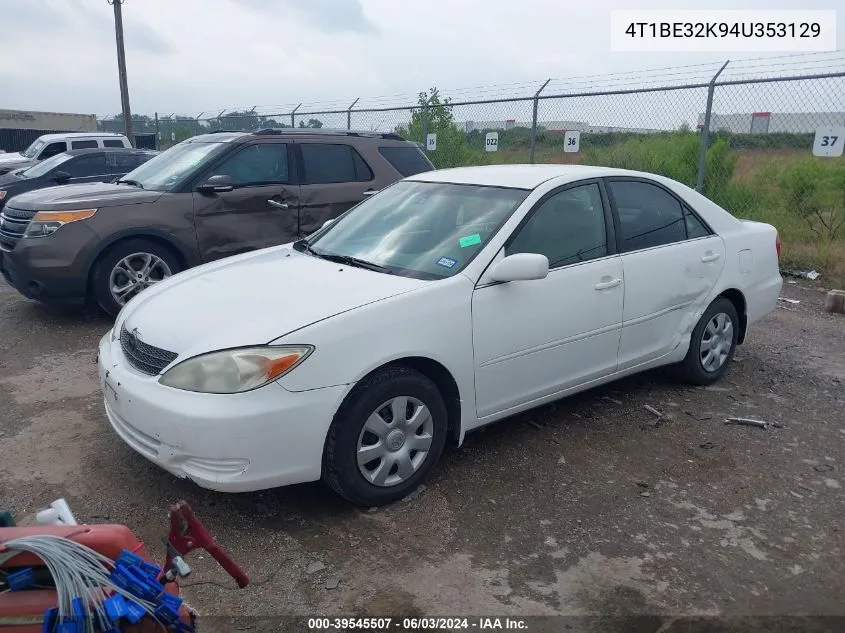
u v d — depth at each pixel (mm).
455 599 2871
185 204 6762
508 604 2848
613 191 4547
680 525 3436
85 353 5816
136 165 12945
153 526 3336
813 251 9781
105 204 6438
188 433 3078
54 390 4984
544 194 4164
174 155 7566
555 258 4105
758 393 5188
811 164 11273
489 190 4324
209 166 6969
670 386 5281
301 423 3143
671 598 2908
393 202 4672
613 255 4395
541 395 4133
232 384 3076
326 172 7699
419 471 3605
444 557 3141
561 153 11547
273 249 4723
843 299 7512
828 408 4934
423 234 4145
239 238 7109
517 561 3125
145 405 3209
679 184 5043
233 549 3166
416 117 14438
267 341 3127
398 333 3391
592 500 3641
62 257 6262
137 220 6523
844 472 4008
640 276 4496
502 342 3814
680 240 4859
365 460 3375
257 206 7176
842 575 3080
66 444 4137
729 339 5312
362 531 3322
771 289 5551
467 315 3646
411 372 3486
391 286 3604
